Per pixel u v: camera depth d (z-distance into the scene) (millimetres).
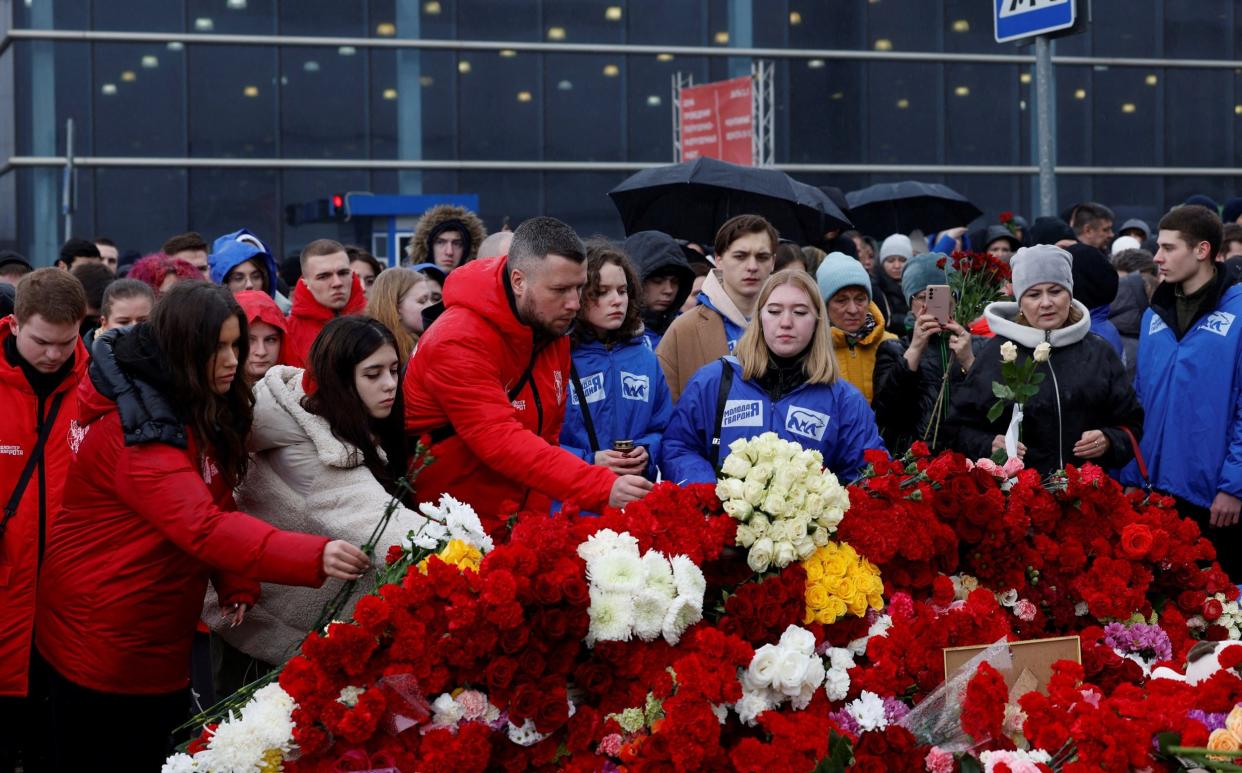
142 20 19797
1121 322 7316
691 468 4461
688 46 21000
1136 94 22062
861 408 4492
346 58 20266
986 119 21641
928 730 2945
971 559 3408
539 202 20844
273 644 3766
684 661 2812
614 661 2846
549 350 4109
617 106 20938
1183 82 22188
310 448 3592
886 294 9102
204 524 3234
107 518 3398
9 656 4227
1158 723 2779
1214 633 3617
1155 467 5832
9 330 4328
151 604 3432
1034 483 3477
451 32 20500
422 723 2773
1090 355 5078
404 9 20359
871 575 3152
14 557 4219
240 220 20141
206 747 2791
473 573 2822
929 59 21391
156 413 3295
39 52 19547
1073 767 2723
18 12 19516
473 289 3891
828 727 2846
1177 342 5801
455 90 20531
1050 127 6215
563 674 2820
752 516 3055
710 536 3018
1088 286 6277
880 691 3004
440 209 7504
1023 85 21734
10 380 4281
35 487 4258
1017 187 21750
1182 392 5734
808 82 21156
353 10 20250
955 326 5020
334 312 6184
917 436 5148
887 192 11750
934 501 3338
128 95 19812
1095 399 5020
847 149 21281
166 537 3373
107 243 10609
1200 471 5691
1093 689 2986
